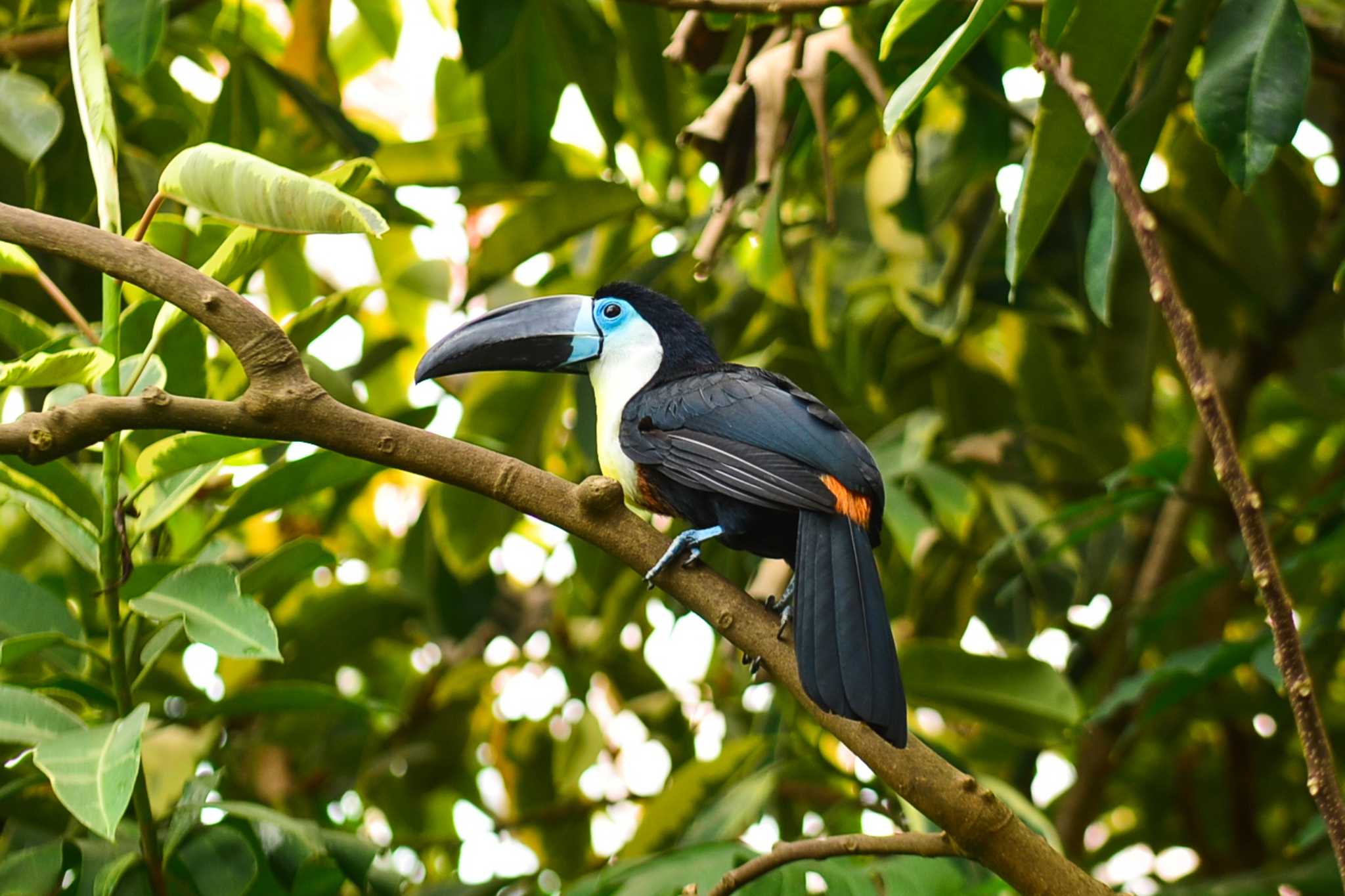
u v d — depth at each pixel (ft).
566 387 19.95
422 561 20.63
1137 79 14.16
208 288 10.57
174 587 11.83
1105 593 22.62
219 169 9.86
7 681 12.68
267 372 10.71
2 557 20.66
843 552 12.19
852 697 10.94
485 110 19.70
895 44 16.67
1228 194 20.62
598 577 20.21
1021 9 16.79
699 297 20.98
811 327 20.74
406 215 18.83
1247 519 9.04
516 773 23.39
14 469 12.14
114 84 19.44
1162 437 24.21
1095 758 20.86
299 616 20.92
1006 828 10.68
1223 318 21.02
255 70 19.20
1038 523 17.88
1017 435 20.31
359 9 21.58
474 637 23.41
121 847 13.82
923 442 18.04
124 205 18.44
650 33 19.08
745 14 15.23
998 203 19.07
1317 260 20.49
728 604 11.58
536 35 19.56
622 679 23.15
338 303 13.75
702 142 14.80
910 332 21.44
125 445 13.21
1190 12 12.40
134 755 10.39
